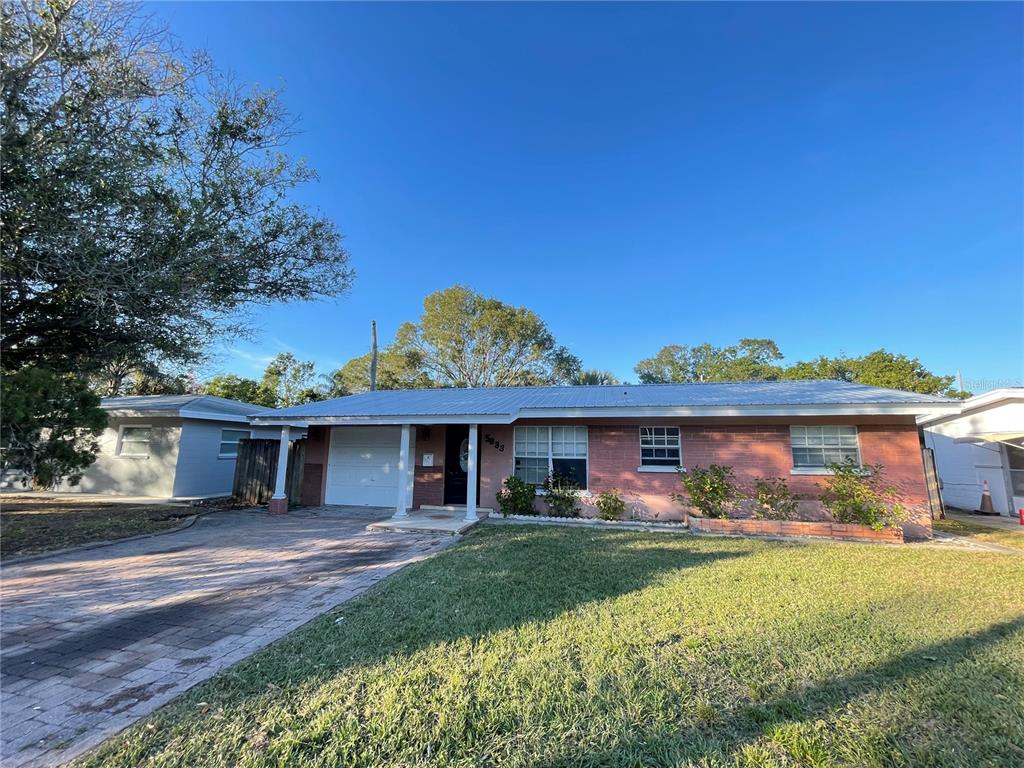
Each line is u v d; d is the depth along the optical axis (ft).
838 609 16.34
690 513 36.63
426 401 44.62
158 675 12.03
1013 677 11.37
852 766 8.20
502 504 39.04
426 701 10.36
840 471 32.91
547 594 18.07
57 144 27.09
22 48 26.40
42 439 22.48
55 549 26.73
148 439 54.85
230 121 33.47
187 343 37.04
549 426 41.22
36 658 13.07
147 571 22.49
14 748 8.97
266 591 19.26
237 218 34.65
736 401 35.58
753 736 9.10
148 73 30.37
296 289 39.52
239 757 8.55
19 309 30.17
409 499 43.47
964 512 50.21
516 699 10.42
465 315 103.65
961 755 8.49
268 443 48.75
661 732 9.18
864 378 95.61
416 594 18.16
